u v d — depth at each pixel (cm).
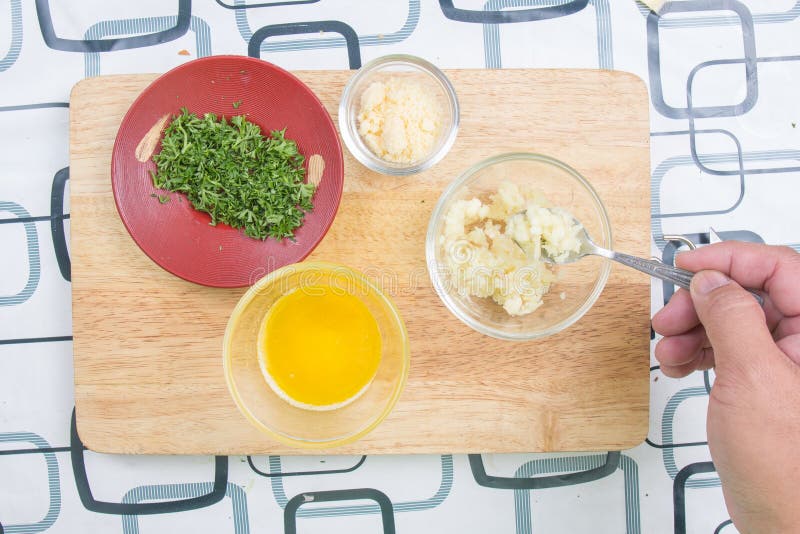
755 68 131
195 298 115
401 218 116
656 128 130
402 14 128
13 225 127
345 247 116
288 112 114
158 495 125
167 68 127
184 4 127
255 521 125
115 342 115
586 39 129
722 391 96
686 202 130
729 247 109
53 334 127
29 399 126
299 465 125
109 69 127
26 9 127
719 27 131
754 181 131
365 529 126
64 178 127
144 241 111
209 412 115
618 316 116
